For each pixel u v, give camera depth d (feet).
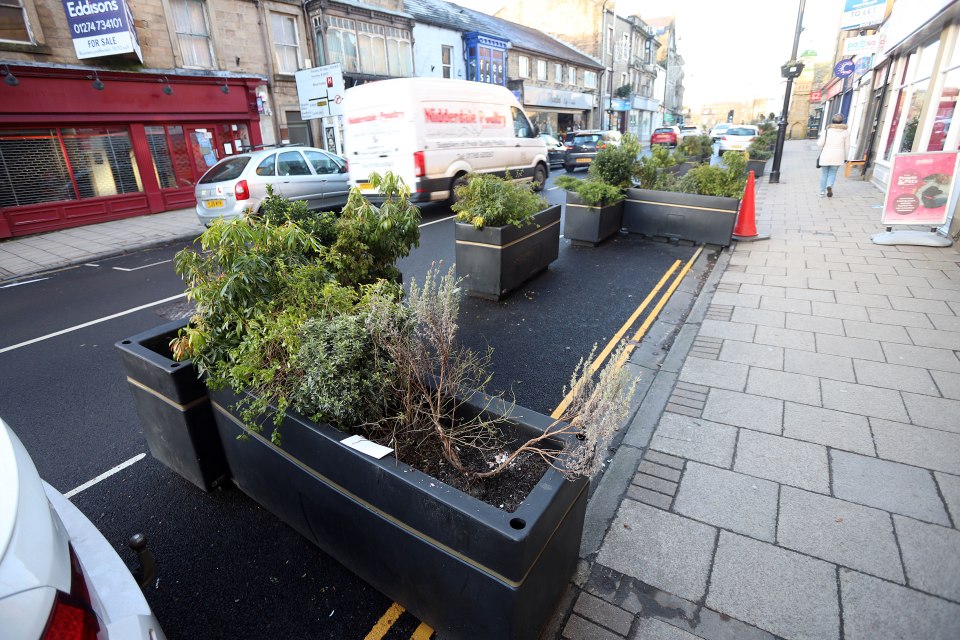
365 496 6.68
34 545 3.99
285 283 8.61
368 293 8.61
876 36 48.55
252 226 8.74
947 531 8.12
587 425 6.68
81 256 30.83
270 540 8.70
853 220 30.60
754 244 26.25
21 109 35.42
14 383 14.65
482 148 38.47
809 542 8.07
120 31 37.04
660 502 9.04
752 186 27.07
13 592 3.58
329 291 8.31
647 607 7.17
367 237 11.62
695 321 16.74
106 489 10.03
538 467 7.43
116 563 5.18
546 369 14.07
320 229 12.49
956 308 16.49
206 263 8.57
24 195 37.17
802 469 9.66
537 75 102.17
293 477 7.67
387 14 63.10
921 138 31.55
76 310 21.24
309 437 7.06
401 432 7.93
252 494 9.12
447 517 5.80
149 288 24.04
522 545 5.31
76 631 3.86
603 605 7.22
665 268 22.99
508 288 19.40
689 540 8.25
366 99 34.35
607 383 6.48
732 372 13.32
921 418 10.94
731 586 7.42
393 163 34.37
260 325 7.98
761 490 9.20
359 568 7.41
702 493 9.21
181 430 8.96
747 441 10.55
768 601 7.16
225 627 7.21
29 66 35.14
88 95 38.52
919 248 23.63
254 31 50.96
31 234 37.50
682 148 51.01
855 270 21.01
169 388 8.63
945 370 12.76
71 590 4.07
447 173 35.83
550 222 21.65
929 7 28.66
